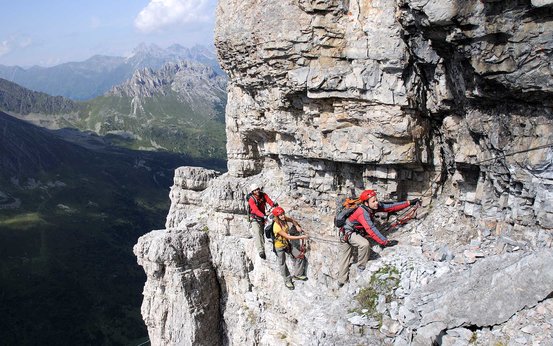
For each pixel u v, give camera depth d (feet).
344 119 48.29
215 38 57.26
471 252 41.42
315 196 56.65
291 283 55.21
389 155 46.93
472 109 41.04
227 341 71.67
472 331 36.42
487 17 32.60
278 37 47.73
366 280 44.93
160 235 70.54
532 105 35.88
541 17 30.78
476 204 44.29
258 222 59.41
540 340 32.24
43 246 498.69
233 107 66.64
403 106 44.39
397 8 40.57
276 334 59.31
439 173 49.26
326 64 46.65
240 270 67.10
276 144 62.03
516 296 34.96
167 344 72.02
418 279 41.75
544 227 37.11
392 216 51.34
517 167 37.83
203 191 82.74
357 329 41.32
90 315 375.86
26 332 344.28
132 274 465.88
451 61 40.04
